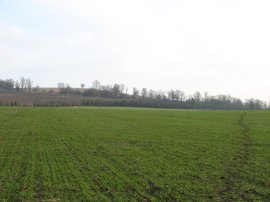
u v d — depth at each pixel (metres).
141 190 19.33
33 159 28.44
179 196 18.11
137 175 22.83
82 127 55.22
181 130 50.34
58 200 17.41
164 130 50.56
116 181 21.25
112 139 41.19
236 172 23.50
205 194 18.48
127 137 42.97
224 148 33.72
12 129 52.03
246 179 21.59
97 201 17.28
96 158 28.97
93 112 95.62
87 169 24.69
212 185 20.27
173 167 25.28
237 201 17.25
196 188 19.64
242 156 29.30
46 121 66.25
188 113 92.06
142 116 80.75
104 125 58.66
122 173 23.42
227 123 60.38
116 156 29.94
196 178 22.02
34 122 63.94
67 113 90.00
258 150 32.00
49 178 21.92
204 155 30.12
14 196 18.17
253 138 39.91
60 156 29.89
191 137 42.50
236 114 82.06
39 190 19.23
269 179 21.48
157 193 18.72
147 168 25.00
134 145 36.44
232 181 21.16
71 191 19.02
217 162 27.00
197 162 27.11
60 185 20.22
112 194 18.48
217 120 67.12
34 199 17.58
